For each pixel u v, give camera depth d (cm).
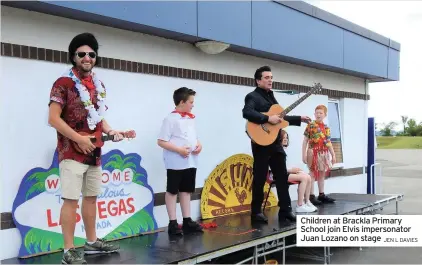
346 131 939
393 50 1018
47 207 431
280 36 671
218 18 566
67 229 362
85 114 366
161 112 547
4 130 405
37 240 420
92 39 374
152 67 536
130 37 512
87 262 379
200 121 602
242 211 634
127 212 500
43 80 434
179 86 571
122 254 404
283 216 565
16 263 385
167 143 473
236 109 657
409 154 3409
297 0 702
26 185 417
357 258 594
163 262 379
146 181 523
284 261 527
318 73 840
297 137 787
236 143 657
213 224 527
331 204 693
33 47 426
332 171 889
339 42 818
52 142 440
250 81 681
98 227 468
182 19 521
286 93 754
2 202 402
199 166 597
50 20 439
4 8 404
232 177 627
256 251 476
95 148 372
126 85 509
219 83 629
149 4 485
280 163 562
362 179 993
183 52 577
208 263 505
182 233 488
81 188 376
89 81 377
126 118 508
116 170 492
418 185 1419
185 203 497
